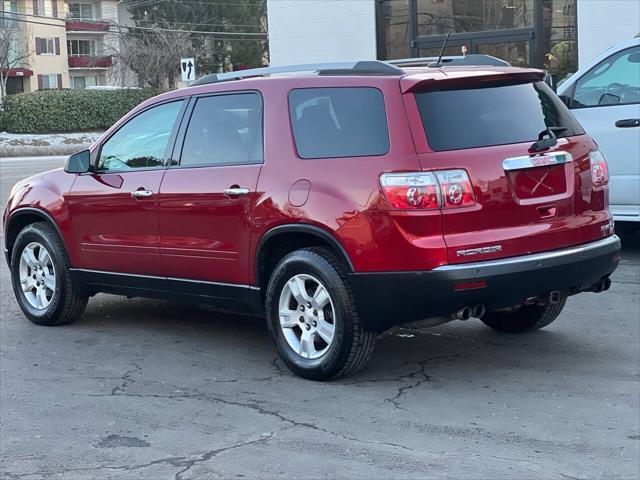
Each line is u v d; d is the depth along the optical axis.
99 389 5.90
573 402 5.41
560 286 5.68
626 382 5.77
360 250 5.44
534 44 15.87
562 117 6.10
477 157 5.45
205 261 6.35
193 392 5.78
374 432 5.00
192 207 6.36
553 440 4.84
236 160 6.21
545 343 6.71
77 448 4.89
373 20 17.23
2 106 42.09
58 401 5.68
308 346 5.87
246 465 4.59
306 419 5.22
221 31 62.69
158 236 6.62
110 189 6.93
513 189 5.53
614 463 4.53
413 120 5.44
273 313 5.98
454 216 5.34
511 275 5.41
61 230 7.31
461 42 16.66
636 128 9.05
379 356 6.46
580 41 14.98
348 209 5.49
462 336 6.96
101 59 69.44
